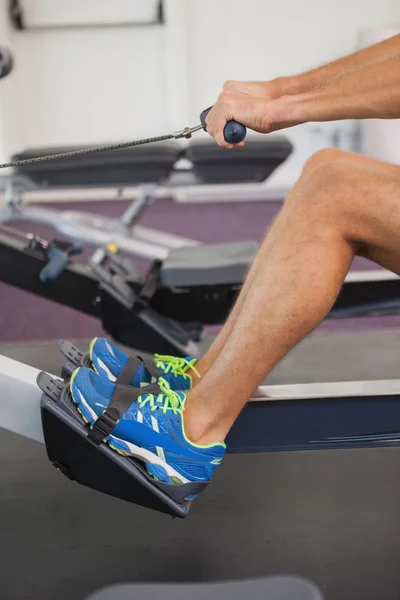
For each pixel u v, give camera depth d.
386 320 3.07
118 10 5.48
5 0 5.40
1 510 1.44
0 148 5.52
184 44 5.53
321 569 1.20
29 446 1.73
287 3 5.56
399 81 0.99
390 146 5.26
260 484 1.53
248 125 1.08
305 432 1.29
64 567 1.23
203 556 1.26
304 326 1.02
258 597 0.55
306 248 1.01
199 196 5.84
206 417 1.08
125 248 2.74
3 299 3.45
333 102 1.03
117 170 2.54
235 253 2.02
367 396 1.27
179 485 1.10
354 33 5.63
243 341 1.03
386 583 1.16
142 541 1.31
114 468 1.09
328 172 1.00
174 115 5.71
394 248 1.01
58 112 5.74
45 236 4.74
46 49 5.58
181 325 1.99
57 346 2.47
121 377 1.18
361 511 1.40
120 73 5.68
